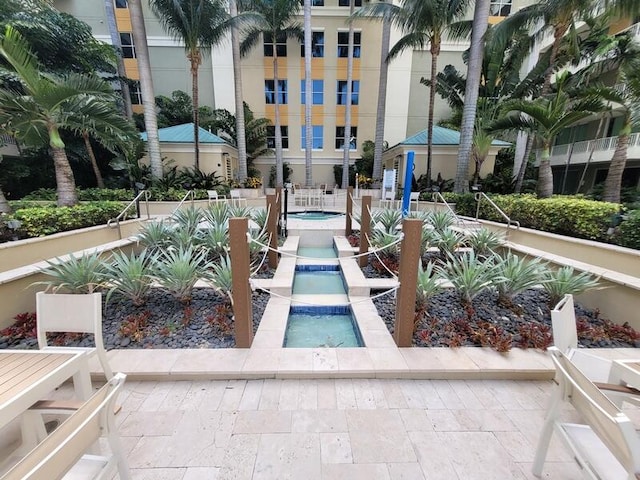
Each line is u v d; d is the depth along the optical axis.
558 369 1.25
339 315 3.41
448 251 4.12
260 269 4.29
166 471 1.45
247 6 11.98
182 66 15.28
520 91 8.84
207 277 3.14
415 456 1.55
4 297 2.74
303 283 4.28
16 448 1.26
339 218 8.83
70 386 2.04
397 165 13.30
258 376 2.12
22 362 1.31
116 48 11.85
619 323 2.91
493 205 5.72
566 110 6.02
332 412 1.84
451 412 1.85
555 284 2.97
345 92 15.77
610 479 1.03
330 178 16.73
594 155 11.24
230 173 13.64
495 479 1.44
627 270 3.16
